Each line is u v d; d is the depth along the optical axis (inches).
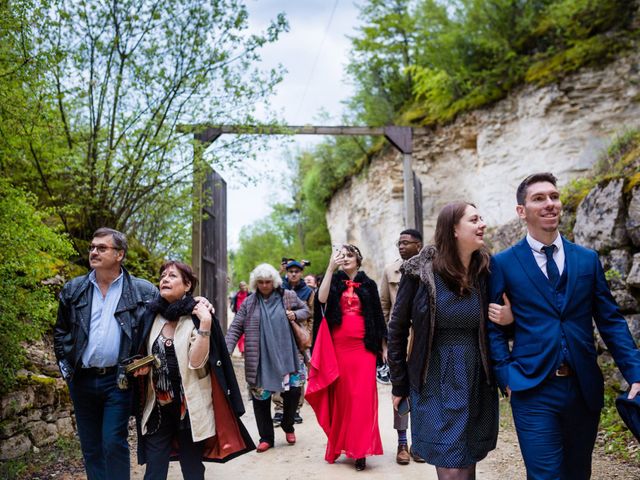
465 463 108.7
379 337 187.9
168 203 318.0
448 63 581.9
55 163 268.7
